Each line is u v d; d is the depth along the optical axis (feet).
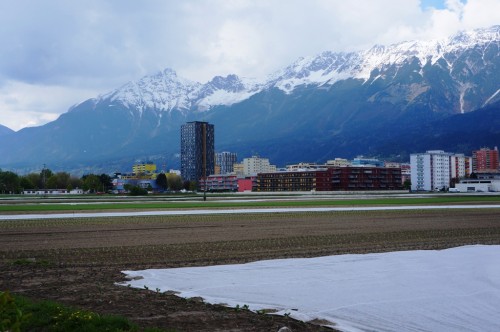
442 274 94.38
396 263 107.65
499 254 119.65
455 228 200.54
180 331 62.13
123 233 184.75
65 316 63.26
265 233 183.62
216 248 144.15
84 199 554.05
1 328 47.34
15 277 99.55
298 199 527.81
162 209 331.36
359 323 66.18
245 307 73.97
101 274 103.14
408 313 69.82
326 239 164.96
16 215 275.59
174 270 104.83
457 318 67.62
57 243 156.15
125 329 61.11
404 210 316.40
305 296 79.30
